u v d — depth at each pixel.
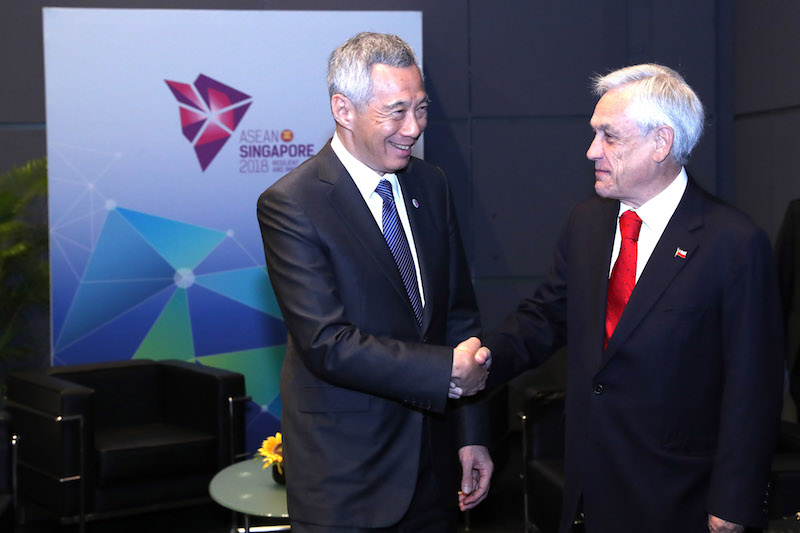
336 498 2.06
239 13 5.41
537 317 2.55
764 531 2.65
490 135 6.36
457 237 2.38
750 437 2.03
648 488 2.14
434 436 2.19
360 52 2.01
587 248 2.35
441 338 2.22
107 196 5.40
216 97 5.43
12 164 6.07
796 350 4.12
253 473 4.13
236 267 5.50
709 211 2.17
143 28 5.37
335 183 2.12
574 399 2.30
